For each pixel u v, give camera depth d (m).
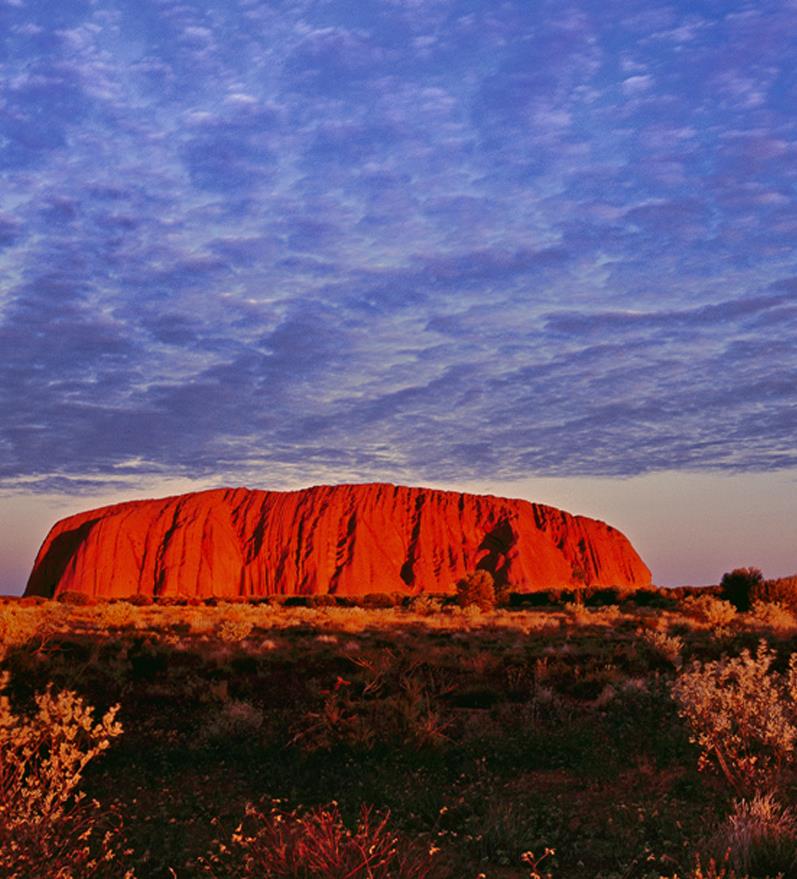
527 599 79.38
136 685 17.48
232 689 16.94
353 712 13.06
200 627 33.84
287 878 5.67
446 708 14.30
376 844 6.32
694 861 6.09
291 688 17.36
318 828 6.68
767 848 6.10
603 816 7.79
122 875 6.06
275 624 39.28
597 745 10.55
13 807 6.03
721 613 35.44
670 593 73.69
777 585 44.28
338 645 26.48
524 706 14.05
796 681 9.62
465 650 24.58
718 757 8.99
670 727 10.77
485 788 9.00
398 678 17.86
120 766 10.16
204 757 10.73
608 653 22.64
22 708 12.15
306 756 10.41
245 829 7.37
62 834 6.43
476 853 6.77
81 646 22.75
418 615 50.91
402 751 10.62
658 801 7.96
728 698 9.25
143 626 34.09
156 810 8.08
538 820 7.69
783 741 8.55
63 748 6.62
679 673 18.36
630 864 6.19
